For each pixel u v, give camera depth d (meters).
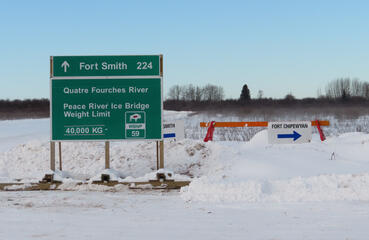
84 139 12.95
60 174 13.13
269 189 10.31
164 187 12.12
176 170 14.98
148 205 9.55
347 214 8.31
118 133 12.96
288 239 6.61
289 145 17.31
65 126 12.97
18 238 6.68
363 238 6.64
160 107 12.98
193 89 97.88
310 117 45.84
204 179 11.23
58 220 7.98
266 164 14.61
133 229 7.27
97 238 6.70
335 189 9.97
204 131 30.84
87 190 12.03
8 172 15.57
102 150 17.33
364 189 9.98
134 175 14.66
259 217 8.16
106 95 12.98
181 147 16.70
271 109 66.88
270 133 17.03
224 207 9.19
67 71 13.02
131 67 13.03
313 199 9.77
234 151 16.02
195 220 7.95
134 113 12.98
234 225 7.52
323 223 7.61
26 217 8.25
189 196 10.22
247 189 10.08
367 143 16.55
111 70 13.02
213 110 69.31
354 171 13.47
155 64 13.03
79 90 13.01
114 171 13.02
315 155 15.82
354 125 34.97
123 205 9.57
